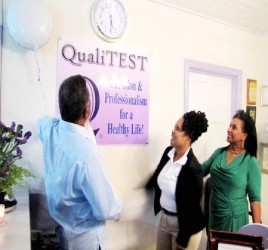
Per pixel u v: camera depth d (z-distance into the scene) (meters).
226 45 2.53
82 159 1.06
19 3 1.46
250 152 1.80
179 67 2.23
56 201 1.17
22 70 1.61
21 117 1.61
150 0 2.06
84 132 1.13
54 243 1.47
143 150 2.06
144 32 2.04
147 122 2.07
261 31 2.75
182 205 1.55
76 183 1.09
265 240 1.34
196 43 2.32
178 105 2.23
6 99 1.58
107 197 1.11
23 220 1.09
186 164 1.56
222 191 1.83
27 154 1.62
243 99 2.70
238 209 1.78
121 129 1.96
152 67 2.09
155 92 2.11
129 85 1.98
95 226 1.19
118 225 1.96
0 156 1.13
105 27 1.83
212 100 2.55
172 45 2.19
